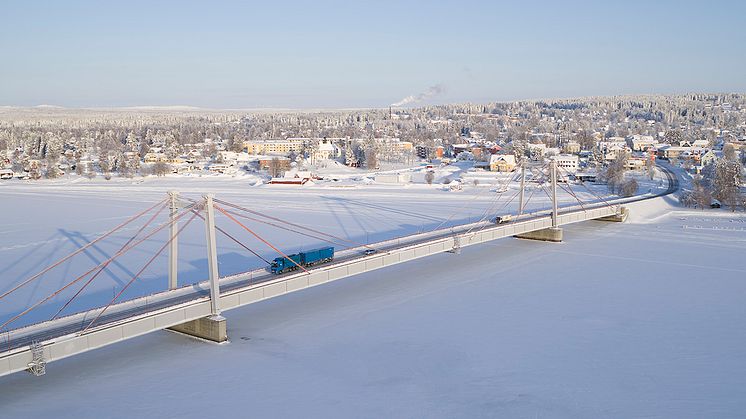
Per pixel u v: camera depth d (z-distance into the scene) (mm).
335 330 79062
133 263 114250
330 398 60156
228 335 77062
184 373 65812
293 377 64875
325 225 158500
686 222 164000
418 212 182125
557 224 142875
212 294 73250
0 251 125438
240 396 60562
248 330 78938
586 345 73938
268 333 77875
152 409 58000
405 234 144250
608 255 124438
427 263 118000
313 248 126812
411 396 60625
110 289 95875
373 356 70500
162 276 104188
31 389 62031
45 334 60562
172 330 78562
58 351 58438
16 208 192875
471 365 68000
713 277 105625
